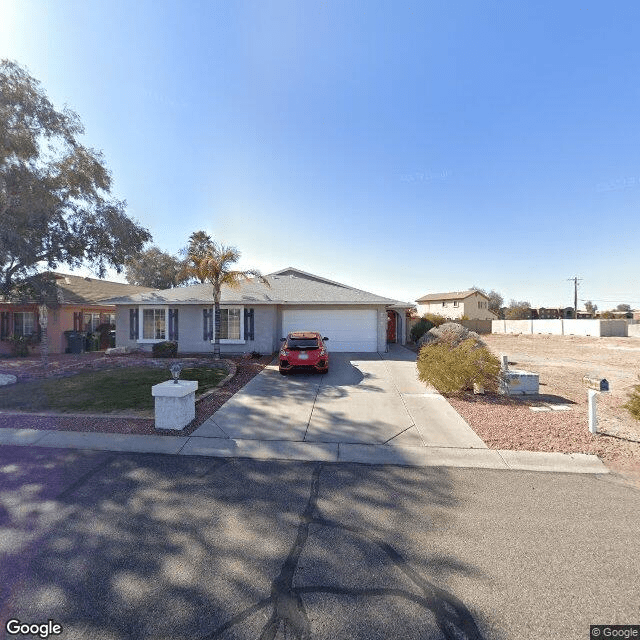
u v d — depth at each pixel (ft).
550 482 15.48
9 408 26.35
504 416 24.63
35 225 45.83
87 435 21.06
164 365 45.47
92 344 63.87
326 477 16.12
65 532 11.82
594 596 9.12
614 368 48.24
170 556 10.63
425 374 31.73
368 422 23.62
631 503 13.69
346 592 9.25
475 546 11.09
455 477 16.05
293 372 38.60
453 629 8.18
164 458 18.20
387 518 12.71
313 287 62.18
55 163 49.62
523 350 73.97
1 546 11.09
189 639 7.94
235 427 22.65
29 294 46.19
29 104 43.73
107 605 8.87
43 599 9.05
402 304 71.72
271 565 10.26
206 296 55.77
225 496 14.32
